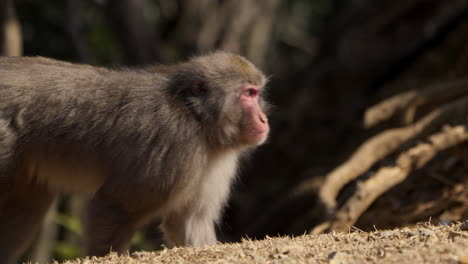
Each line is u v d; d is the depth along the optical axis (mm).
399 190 13500
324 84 25016
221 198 11133
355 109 22625
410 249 7000
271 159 25125
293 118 25141
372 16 24531
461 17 19766
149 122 9914
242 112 10562
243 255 7520
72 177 10539
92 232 9914
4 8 17641
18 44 18062
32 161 10602
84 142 10141
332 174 14203
